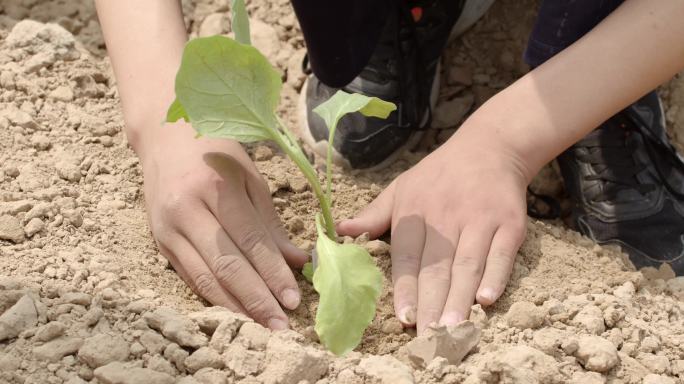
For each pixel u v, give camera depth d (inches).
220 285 39.7
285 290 39.6
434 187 41.4
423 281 40.0
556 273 41.7
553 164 49.0
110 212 42.9
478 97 50.7
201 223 39.9
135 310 38.5
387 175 47.9
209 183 40.3
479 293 39.7
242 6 39.6
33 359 36.9
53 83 47.2
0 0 50.7
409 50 47.4
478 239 40.3
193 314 38.6
